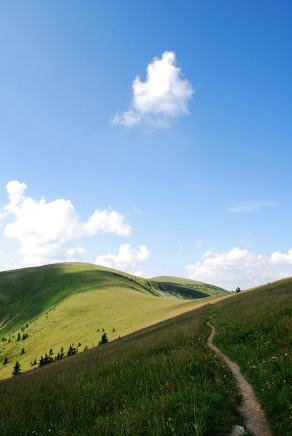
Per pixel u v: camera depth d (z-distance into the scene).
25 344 164.12
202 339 26.17
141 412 10.77
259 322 24.61
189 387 12.12
